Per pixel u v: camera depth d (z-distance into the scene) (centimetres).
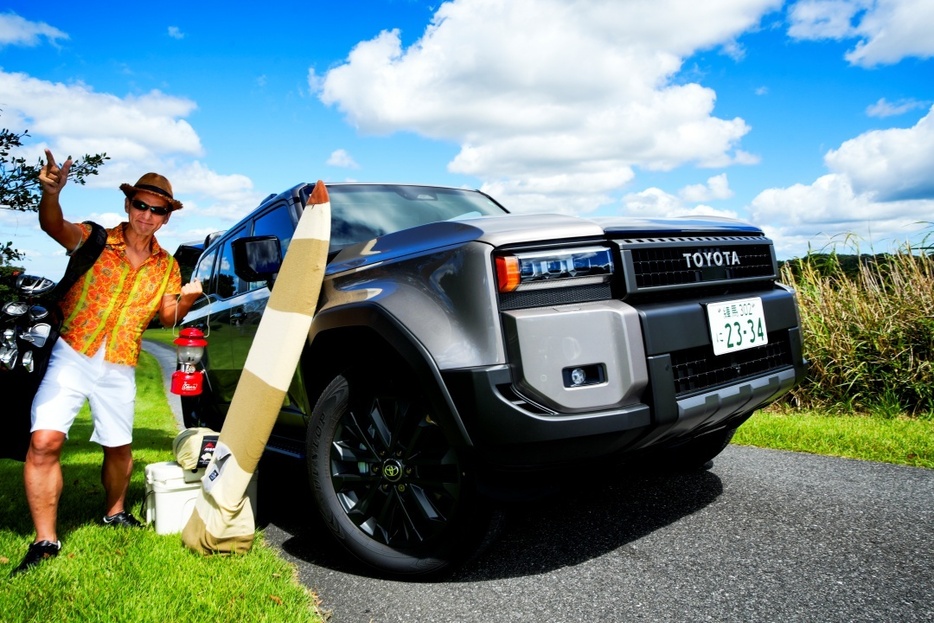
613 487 344
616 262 236
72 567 245
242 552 263
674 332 234
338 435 268
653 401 224
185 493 296
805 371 298
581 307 225
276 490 393
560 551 263
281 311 264
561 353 217
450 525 233
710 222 288
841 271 593
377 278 262
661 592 222
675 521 288
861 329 532
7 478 424
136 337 286
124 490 308
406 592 236
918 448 377
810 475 346
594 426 214
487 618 211
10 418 259
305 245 266
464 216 371
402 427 248
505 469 221
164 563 251
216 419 477
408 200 367
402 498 248
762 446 419
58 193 242
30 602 213
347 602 230
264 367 261
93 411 285
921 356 513
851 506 295
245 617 204
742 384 257
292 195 353
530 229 233
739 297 270
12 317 259
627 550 260
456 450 226
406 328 235
